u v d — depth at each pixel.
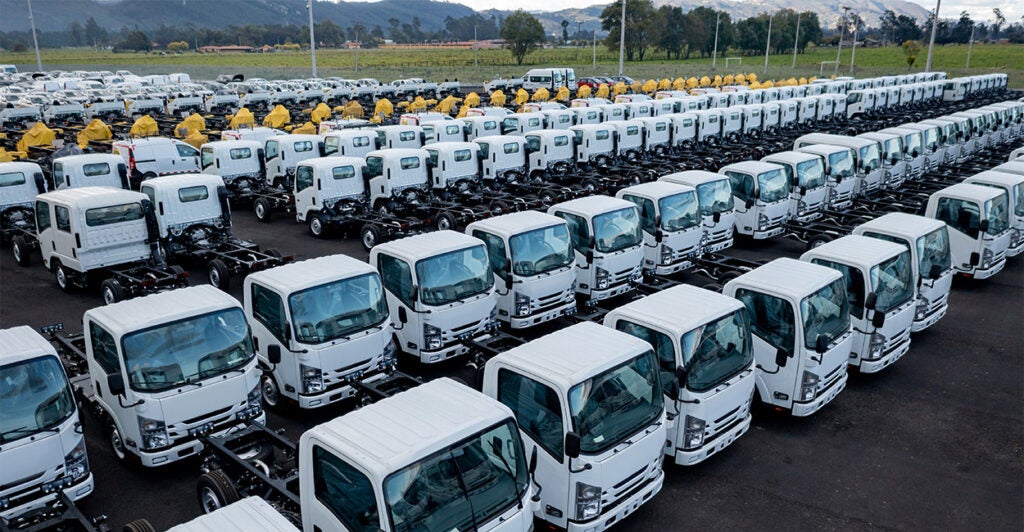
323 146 27.08
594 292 14.45
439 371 12.84
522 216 13.98
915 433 11.12
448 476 6.46
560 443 7.62
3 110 45.88
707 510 9.27
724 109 34.56
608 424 7.84
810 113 40.97
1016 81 81.75
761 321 10.68
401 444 6.44
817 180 20.83
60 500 7.98
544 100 50.88
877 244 12.74
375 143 27.33
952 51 140.62
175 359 9.30
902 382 12.85
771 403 10.80
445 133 30.70
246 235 22.61
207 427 9.48
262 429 9.11
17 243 19.61
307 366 10.47
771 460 10.40
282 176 26.11
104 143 32.69
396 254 12.11
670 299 9.95
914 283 13.06
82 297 17.12
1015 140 37.09
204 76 107.31
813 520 9.06
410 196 22.39
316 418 11.31
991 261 16.97
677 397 9.10
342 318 10.79
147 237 16.44
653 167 28.56
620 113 36.81
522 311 13.22
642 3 130.50
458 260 12.29
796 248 20.91
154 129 35.62
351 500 6.39
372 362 11.10
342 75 100.62
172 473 10.05
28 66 132.62
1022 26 193.00
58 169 21.39
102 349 9.47
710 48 141.25
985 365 13.52
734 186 19.70
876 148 23.64
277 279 10.80
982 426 11.33
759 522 9.02
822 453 10.56
